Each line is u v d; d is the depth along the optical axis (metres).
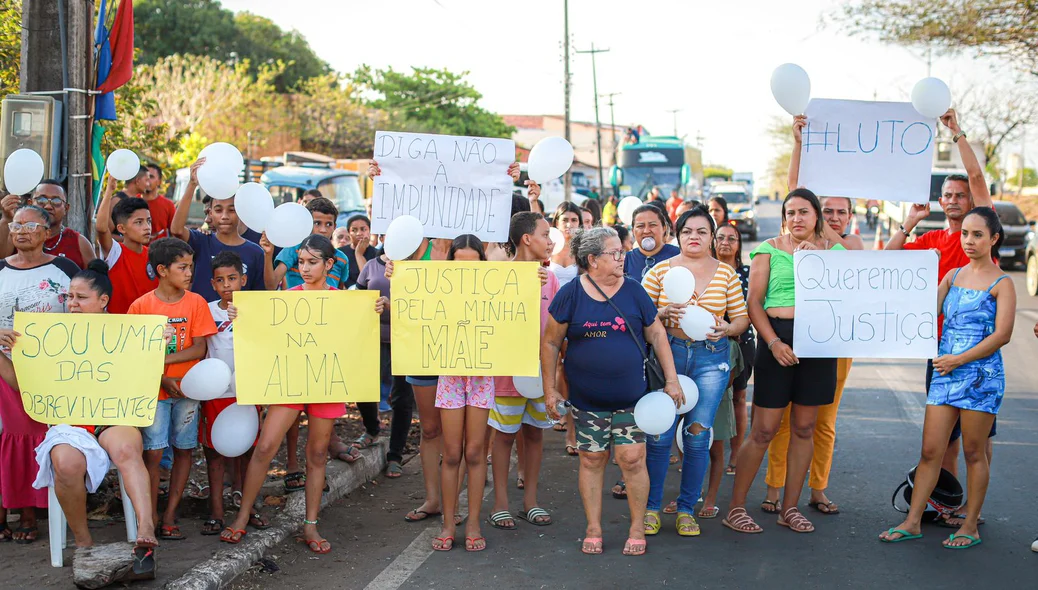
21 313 4.66
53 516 4.56
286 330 5.00
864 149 5.62
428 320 5.11
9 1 9.25
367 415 6.81
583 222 7.64
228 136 33.38
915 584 4.61
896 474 6.56
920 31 15.69
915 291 5.25
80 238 5.75
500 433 5.55
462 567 4.87
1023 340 12.54
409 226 5.01
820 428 5.74
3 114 6.48
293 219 5.21
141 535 4.33
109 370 4.69
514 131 48.34
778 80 5.48
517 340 5.12
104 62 6.95
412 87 45.59
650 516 5.44
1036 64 16.06
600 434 5.05
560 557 5.03
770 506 5.82
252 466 5.02
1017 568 4.81
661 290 5.53
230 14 44.69
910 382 9.95
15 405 4.80
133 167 5.70
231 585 4.56
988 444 5.52
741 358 5.64
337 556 5.02
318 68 47.88
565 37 30.47
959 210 5.60
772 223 45.91
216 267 5.13
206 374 4.74
